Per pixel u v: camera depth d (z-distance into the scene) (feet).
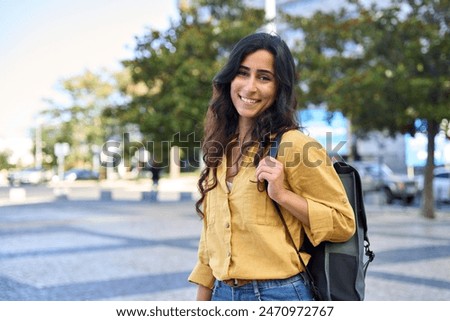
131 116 65.72
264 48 7.53
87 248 35.78
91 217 58.80
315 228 7.00
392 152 129.90
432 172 57.06
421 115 51.13
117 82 137.59
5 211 67.26
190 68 63.21
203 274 8.27
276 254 7.09
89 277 26.17
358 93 53.57
